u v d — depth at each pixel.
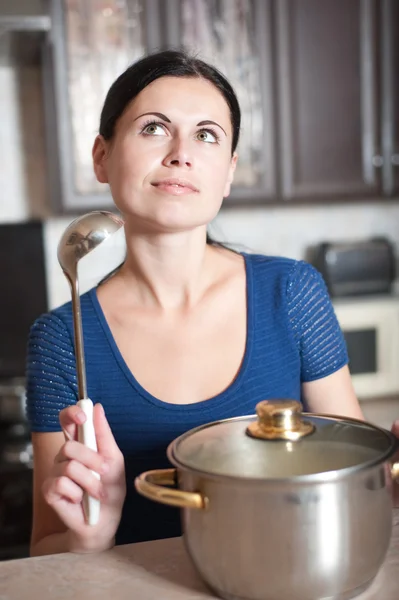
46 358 0.94
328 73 2.27
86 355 0.92
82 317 0.94
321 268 2.55
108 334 0.92
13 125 2.38
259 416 0.59
